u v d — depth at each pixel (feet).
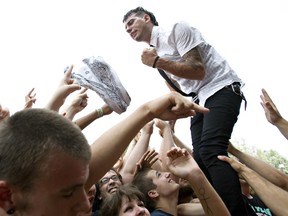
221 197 6.07
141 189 6.88
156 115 3.62
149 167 7.52
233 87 6.95
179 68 6.57
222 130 6.54
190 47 6.82
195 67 6.59
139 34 7.71
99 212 6.16
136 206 5.89
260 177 6.33
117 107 5.88
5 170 2.27
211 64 7.07
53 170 2.25
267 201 6.16
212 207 5.34
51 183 2.25
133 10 7.88
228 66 7.22
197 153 7.47
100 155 3.30
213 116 6.70
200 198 5.40
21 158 2.25
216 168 6.25
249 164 7.59
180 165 5.56
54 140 2.30
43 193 2.26
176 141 9.05
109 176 7.22
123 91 5.98
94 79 5.89
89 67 6.01
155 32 7.50
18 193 2.29
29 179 2.24
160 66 6.63
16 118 2.44
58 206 2.28
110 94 5.84
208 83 7.11
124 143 3.43
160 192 6.81
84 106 6.51
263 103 8.02
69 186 2.28
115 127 3.50
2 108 4.53
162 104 3.59
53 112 2.52
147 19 7.73
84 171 2.36
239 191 6.06
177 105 3.57
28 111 2.48
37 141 2.28
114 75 6.01
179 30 6.94
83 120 6.46
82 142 2.42
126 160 9.15
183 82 7.54
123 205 5.90
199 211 6.99
